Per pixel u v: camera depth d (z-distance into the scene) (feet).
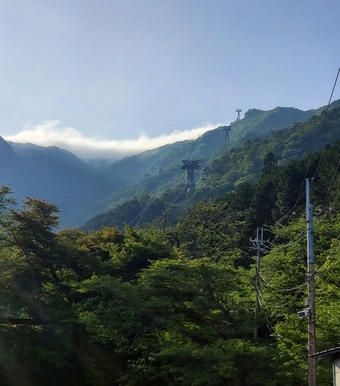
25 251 106.32
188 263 102.63
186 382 72.74
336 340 76.84
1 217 106.32
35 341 94.27
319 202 179.83
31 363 89.40
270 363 75.72
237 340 81.30
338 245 111.04
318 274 99.04
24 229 107.96
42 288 106.42
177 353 76.95
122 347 92.27
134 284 107.55
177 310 94.43
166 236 190.29
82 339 102.17
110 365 98.43
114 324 90.27
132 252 124.57
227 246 181.16
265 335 105.40
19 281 101.96
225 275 98.48
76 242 131.23
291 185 197.36
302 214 163.22
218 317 93.97
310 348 65.31
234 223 197.47
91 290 99.30
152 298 95.76
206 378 70.90
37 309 99.81
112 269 118.52
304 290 103.71
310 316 66.44
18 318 99.71
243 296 108.58
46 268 111.65
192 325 94.99
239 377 72.43
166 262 99.96
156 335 91.20
